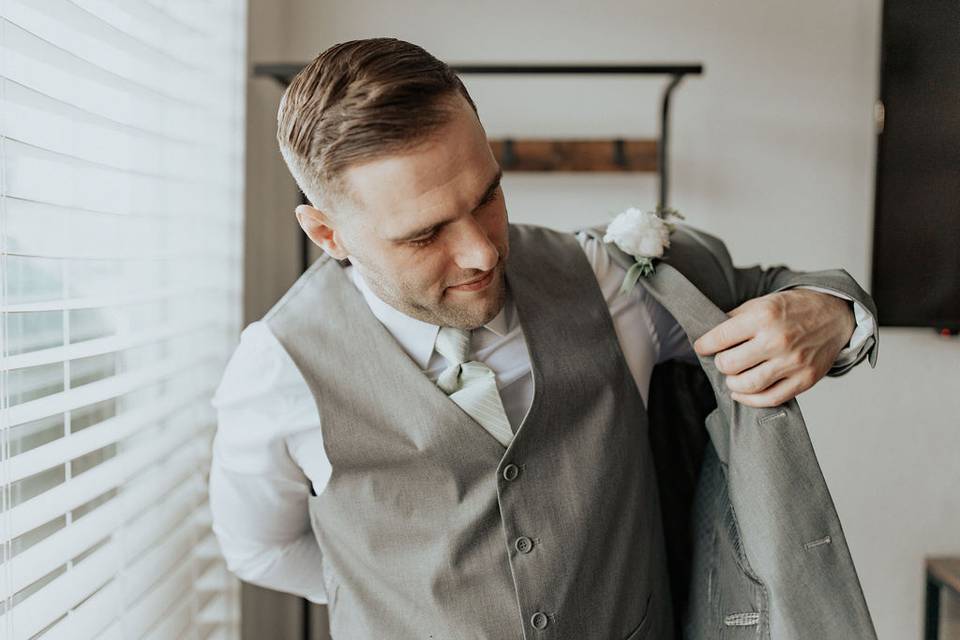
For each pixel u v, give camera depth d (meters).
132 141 1.24
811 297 0.90
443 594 0.95
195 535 1.43
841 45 1.92
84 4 1.06
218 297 1.57
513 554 0.94
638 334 1.04
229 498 1.10
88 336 1.21
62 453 1.00
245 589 1.69
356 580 1.01
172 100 1.29
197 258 1.48
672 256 1.01
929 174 1.64
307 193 0.87
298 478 1.08
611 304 1.04
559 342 0.97
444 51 1.94
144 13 1.19
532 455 0.95
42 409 0.96
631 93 1.94
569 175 1.96
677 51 1.93
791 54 1.93
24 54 0.91
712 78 1.94
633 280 0.98
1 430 0.87
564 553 0.95
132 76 1.22
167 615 1.32
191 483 1.45
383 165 0.77
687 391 1.12
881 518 1.94
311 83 0.82
